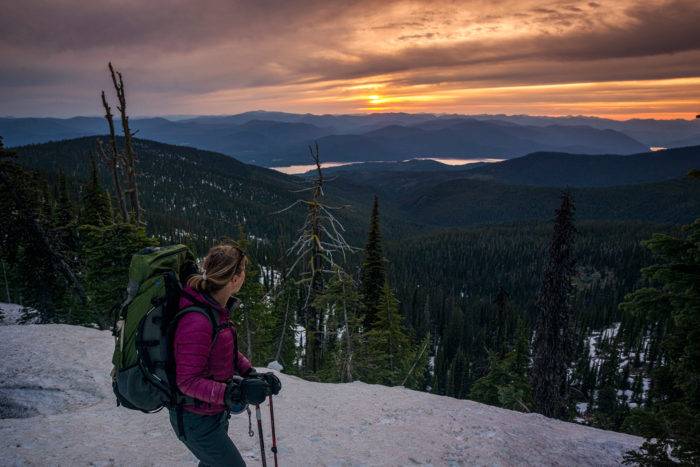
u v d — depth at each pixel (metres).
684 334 6.38
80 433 5.06
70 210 34.09
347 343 18.52
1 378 6.39
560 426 6.46
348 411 6.41
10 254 25.80
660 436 4.90
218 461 2.60
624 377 90.75
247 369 2.82
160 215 196.25
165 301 2.48
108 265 20.20
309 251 19.89
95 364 7.25
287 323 28.88
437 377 78.38
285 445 5.12
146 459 4.57
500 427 6.04
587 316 138.25
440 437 5.62
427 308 105.31
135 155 22.00
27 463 4.26
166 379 2.45
